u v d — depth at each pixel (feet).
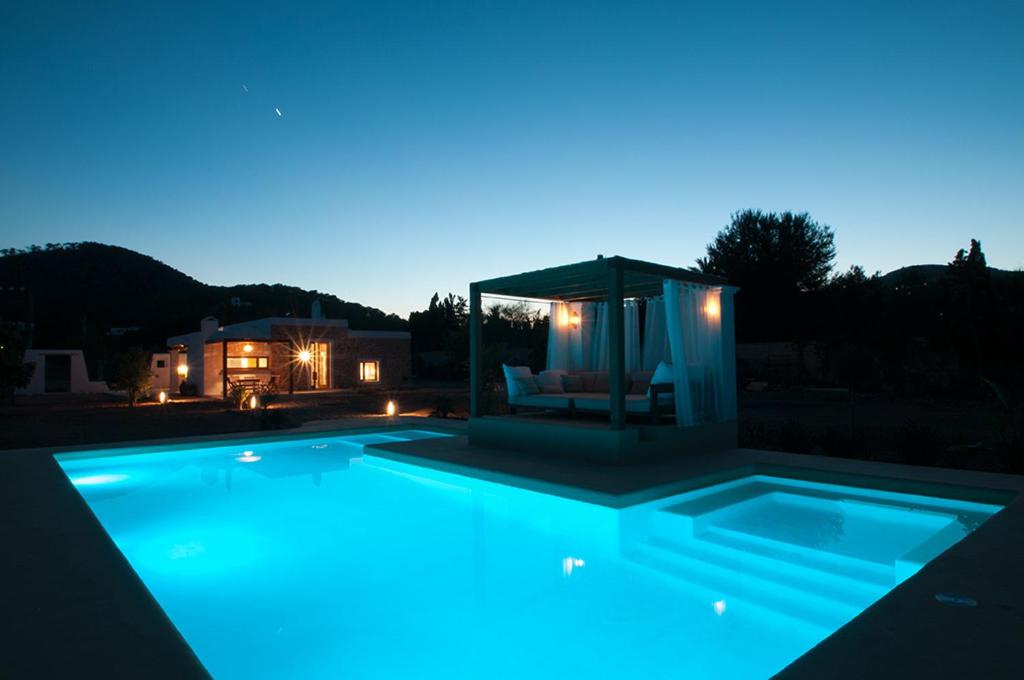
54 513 15.85
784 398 58.13
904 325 64.39
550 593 12.87
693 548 15.85
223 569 14.52
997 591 9.26
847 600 12.34
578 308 34.86
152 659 7.64
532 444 26.25
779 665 9.69
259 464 29.12
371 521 18.76
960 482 19.01
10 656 7.72
